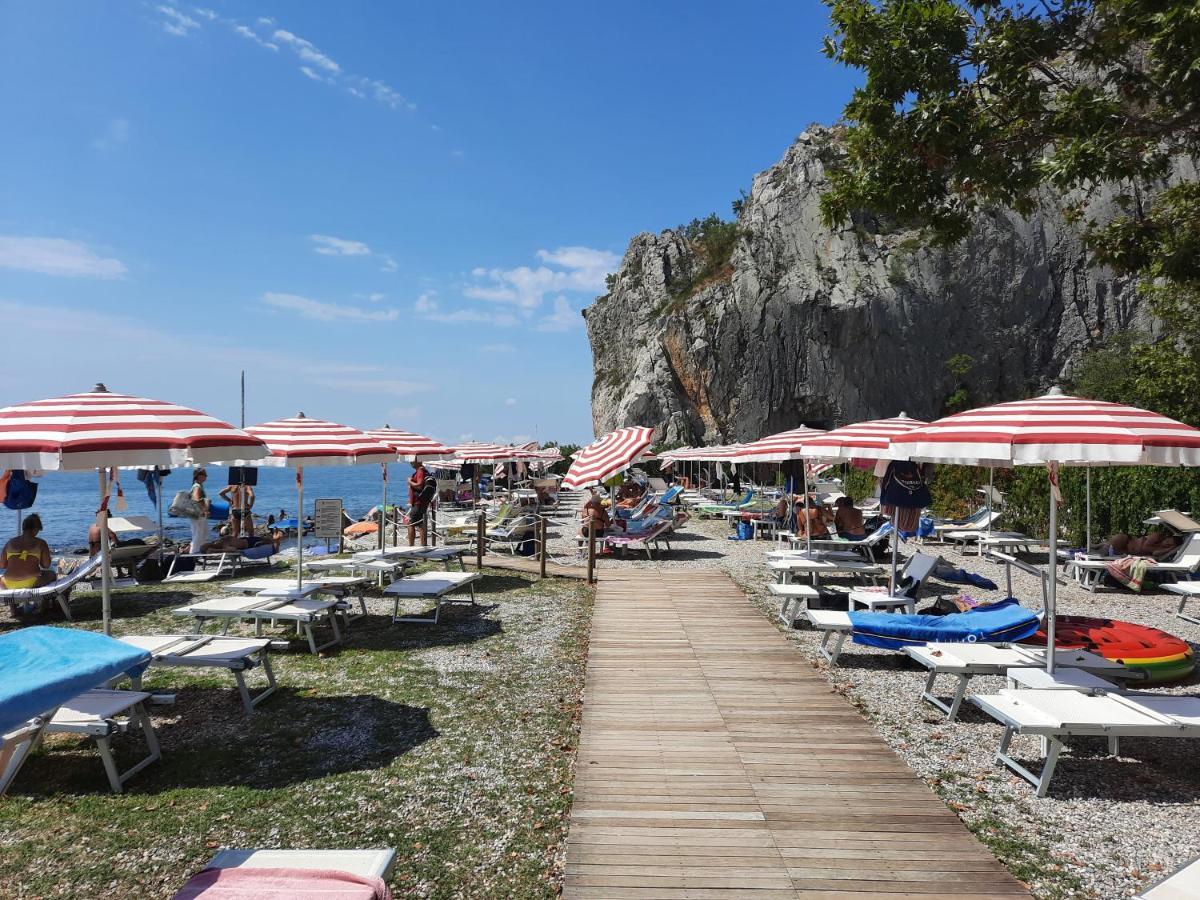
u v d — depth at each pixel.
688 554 15.85
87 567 9.41
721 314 73.56
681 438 75.50
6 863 3.74
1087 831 4.04
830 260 72.44
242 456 6.10
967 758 5.05
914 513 8.77
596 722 5.64
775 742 5.25
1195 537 10.72
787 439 12.20
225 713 5.92
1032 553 14.68
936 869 3.61
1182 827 4.09
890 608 8.20
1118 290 65.50
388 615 9.57
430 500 15.60
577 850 3.78
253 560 13.50
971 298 68.50
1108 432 4.77
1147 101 8.59
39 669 3.75
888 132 9.02
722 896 3.38
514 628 8.80
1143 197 49.56
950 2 8.85
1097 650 6.02
